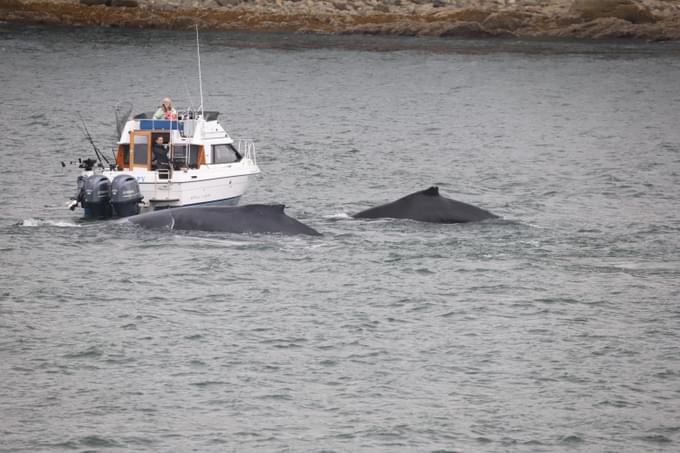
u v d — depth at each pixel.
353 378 89.88
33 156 195.12
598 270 121.69
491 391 87.94
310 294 110.69
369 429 80.81
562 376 91.06
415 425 81.56
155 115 152.62
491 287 114.31
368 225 139.12
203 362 92.44
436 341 98.56
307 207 155.75
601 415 83.88
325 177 181.88
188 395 85.94
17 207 150.88
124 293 109.88
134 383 88.00
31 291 109.81
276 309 106.00
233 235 131.38
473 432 80.75
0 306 105.19
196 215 133.88
